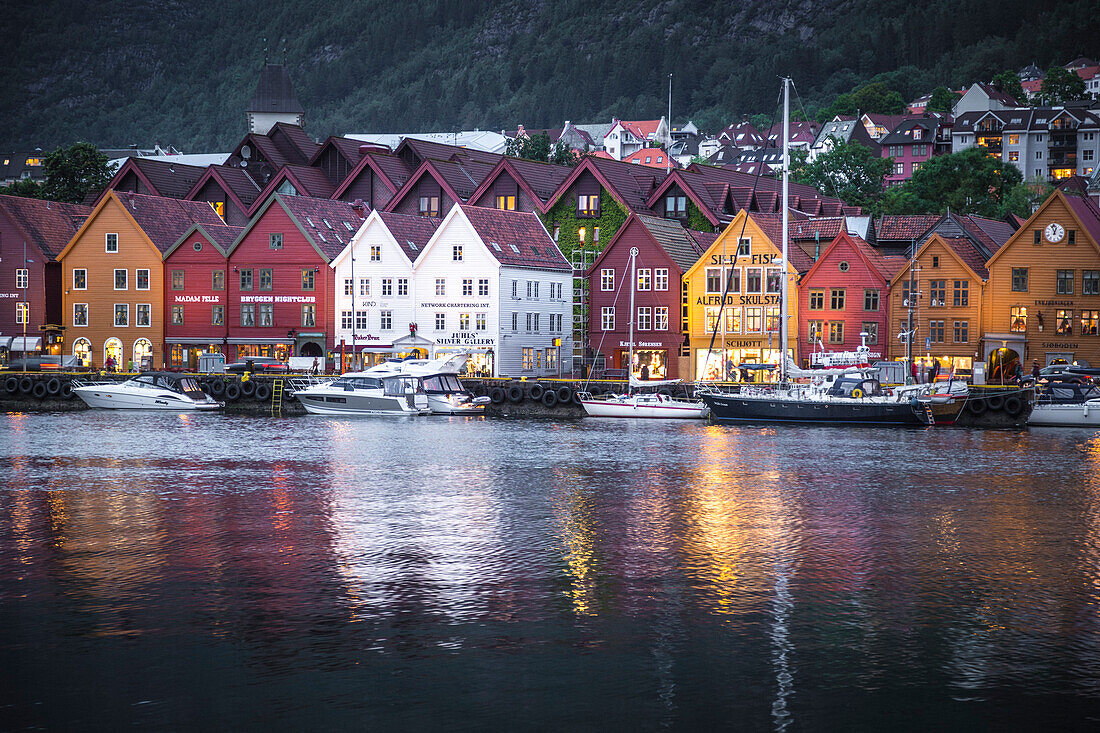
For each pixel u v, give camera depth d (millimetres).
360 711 18719
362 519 34469
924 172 150375
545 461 48750
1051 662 21047
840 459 49812
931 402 65188
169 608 24328
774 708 18922
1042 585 26594
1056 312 77688
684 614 24062
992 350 78438
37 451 52250
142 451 52312
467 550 30031
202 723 18250
